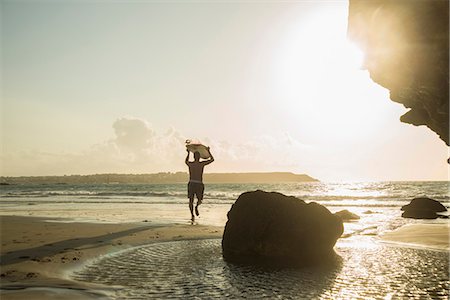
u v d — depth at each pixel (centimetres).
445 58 544
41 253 820
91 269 689
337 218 903
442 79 584
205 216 1744
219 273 661
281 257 815
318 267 709
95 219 1580
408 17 555
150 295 525
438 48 546
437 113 664
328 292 540
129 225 1334
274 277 630
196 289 556
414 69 616
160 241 995
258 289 555
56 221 1487
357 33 657
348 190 7469
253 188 9519
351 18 658
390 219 1670
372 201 3394
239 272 666
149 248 900
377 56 662
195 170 1425
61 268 692
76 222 1448
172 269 688
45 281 593
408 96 714
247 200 898
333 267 709
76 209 2233
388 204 2906
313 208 883
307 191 7075
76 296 512
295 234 826
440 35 530
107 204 2752
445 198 3947
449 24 509
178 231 1181
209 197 4012
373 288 561
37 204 2795
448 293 535
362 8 623
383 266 714
